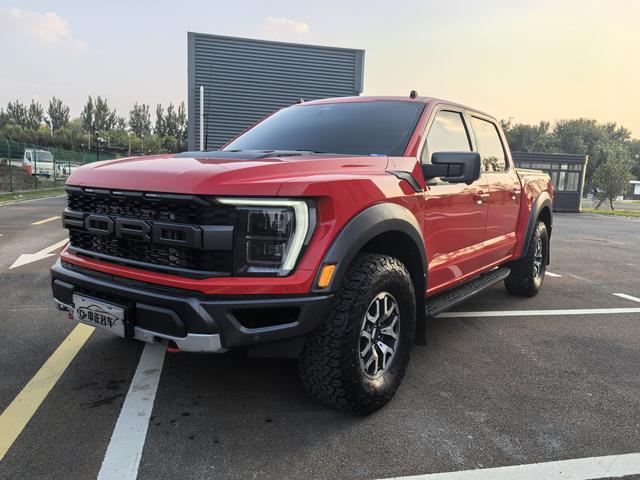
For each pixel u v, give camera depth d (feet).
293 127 12.41
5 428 8.42
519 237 16.97
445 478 7.38
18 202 57.57
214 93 42.50
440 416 9.26
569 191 91.15
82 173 9.21
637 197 289.33
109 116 325.21
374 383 9.11
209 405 9.38
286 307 7.73
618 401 10.11
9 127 244.63
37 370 10.76
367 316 8.89
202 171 7.80
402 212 9.45
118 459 7.61
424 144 11.20
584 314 16.55
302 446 8.11
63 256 9.52
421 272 10.31
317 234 7.98
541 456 8.04
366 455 7.91
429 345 13.14
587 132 352.28
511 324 15.19
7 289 17.54
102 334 12.99
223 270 7.67
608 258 30.37
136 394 9.75
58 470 7.31
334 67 46.06
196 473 7.34
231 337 7.62
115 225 8.36
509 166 16.25
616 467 7.80
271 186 7.68
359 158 9.71
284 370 11.00
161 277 7.87
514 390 10.49
